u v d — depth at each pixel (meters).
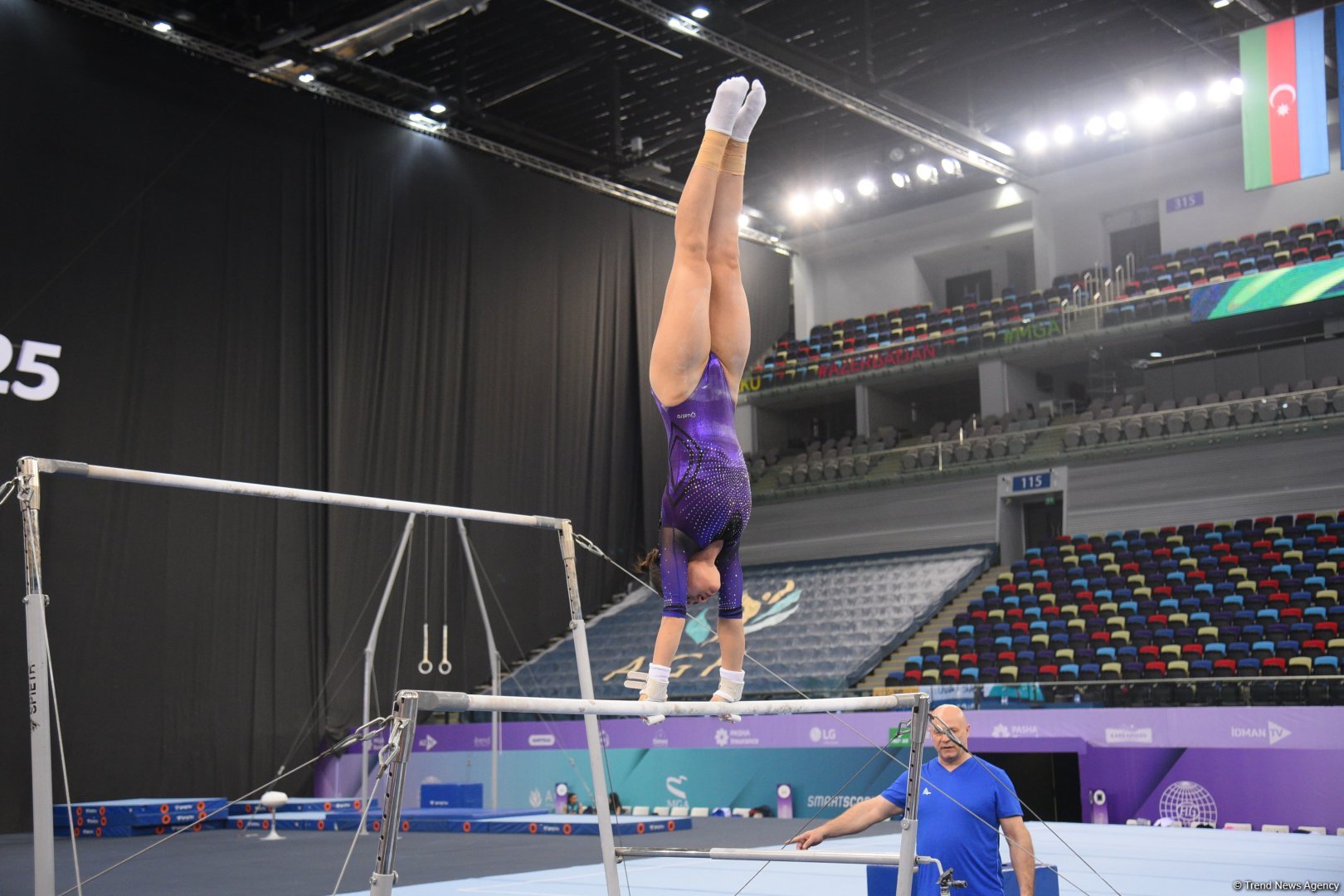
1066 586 19.61
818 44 21.83
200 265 17.61
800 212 26.72
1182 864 9.55
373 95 20.38
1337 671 14.80
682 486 4.47
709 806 16.31
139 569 16.47
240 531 17.62
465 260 21.11
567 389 22.45
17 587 15.27
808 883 8.81
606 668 20.28
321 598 18.39
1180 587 18.30
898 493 24.50
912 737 5.16
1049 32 21.05
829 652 19.73
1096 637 17.22
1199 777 13.59
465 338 20.94
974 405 27.72
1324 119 17.20
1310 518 19.28
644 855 5.86
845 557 24.44
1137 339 23.89
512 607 21.11
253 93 18.56
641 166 23.06
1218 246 23.78
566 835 13.34
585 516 22.45
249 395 17.92
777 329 28.62
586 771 17.19
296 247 18.80
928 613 20.64
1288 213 23.83
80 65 16.66
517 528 21.34
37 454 15.67
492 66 21.80
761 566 25.20
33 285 15.86
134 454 16.61
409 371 20.00
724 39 19.06
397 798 3.82
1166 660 16.33
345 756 18.30
